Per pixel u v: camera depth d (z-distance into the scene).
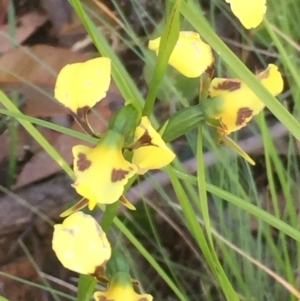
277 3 0.37
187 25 0.36
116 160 0.20
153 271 0.37
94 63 0.20
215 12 0.41
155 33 0.37
